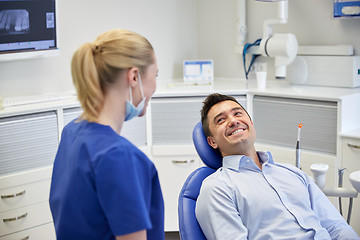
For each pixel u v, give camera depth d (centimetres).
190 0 374
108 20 325
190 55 381
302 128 280
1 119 250
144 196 116
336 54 296
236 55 360
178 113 302
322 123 271
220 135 188
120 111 121
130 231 108
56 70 304
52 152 270
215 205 171
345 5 286
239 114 191
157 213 126
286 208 174
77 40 311
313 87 301
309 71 308
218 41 370
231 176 182
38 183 264
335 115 264
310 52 309
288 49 302
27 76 292
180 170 307
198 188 190
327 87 299
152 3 348
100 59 117
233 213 170
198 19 379
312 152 277
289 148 288
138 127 301
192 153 303
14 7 255
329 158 268
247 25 349
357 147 256
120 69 116
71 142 121
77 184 114
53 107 264
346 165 263
